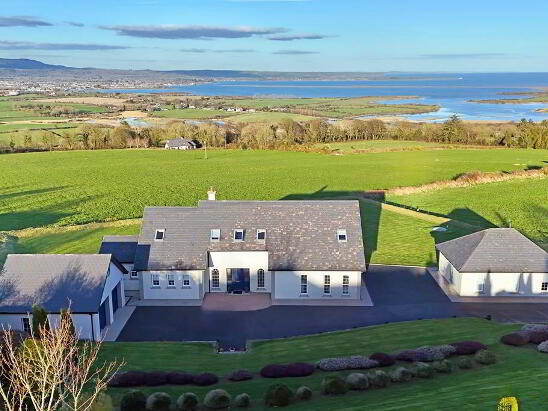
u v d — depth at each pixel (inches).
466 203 2787.9
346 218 1695.4
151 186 3302.2
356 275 1590.8
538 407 763.4
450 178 3476.9
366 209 2632.9
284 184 3353.8
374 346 1200.8
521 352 1082.1
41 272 1386.6
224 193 3068.4
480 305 1535.4
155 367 1112.2
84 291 1349.7
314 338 1307.8
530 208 2655.0
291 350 1220.5
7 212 2667.3
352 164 4116.6
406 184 3324.3
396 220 2427.4
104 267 1396.4
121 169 3964.1
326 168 3954.2
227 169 3959.2
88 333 1327.5
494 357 1029.2
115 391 970.7
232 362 1151.6
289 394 895.7
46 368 675.4
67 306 1317.7
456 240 1763.0
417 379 971.3
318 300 1595.7
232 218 1696.6
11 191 3184.1
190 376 1019.9
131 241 1713.8
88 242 2114.9
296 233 1665.8
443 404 798.5
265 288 1665.8
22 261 1408.7
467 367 1009.5
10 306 1318.9
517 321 1418.6
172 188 3233.3
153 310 1534.2
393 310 1510.8
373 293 1637.6
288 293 1614.2
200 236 1659.7
